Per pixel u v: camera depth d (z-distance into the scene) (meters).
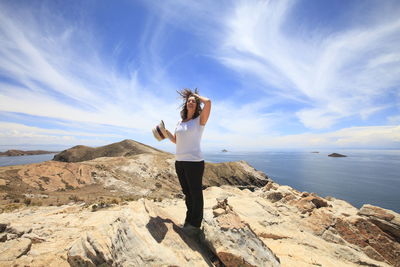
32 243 6.08
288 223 9.15
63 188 69.31
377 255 7.99
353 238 8.63
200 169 4.10
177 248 3.80
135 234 4.06
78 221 8.62
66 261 4.87
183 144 4.09
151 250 3.67
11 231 6.48
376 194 148.62
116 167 106.56
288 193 14.39
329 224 9.29
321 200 11.62
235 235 4.28
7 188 59.50
